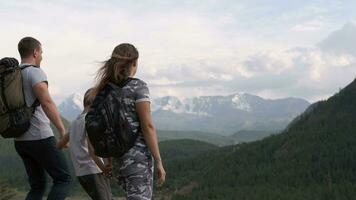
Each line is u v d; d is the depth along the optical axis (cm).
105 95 406
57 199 482
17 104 468
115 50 411
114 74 407
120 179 412
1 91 467
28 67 480
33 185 512
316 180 12644
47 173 516
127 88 405
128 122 400
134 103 404
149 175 408
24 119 471
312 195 10906
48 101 475
